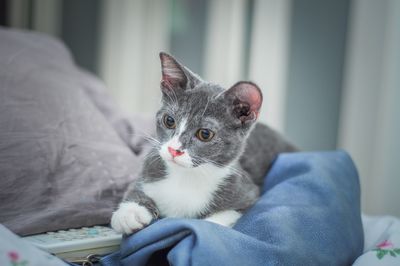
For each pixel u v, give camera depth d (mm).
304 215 420
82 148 492
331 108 824
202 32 897
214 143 454
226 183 467
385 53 735
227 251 369
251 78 821
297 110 843
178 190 455
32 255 346
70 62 651
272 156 561
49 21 950
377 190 742
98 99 620
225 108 456
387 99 725
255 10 817
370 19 748
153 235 379
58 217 428
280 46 802
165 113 466
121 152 516
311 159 496
